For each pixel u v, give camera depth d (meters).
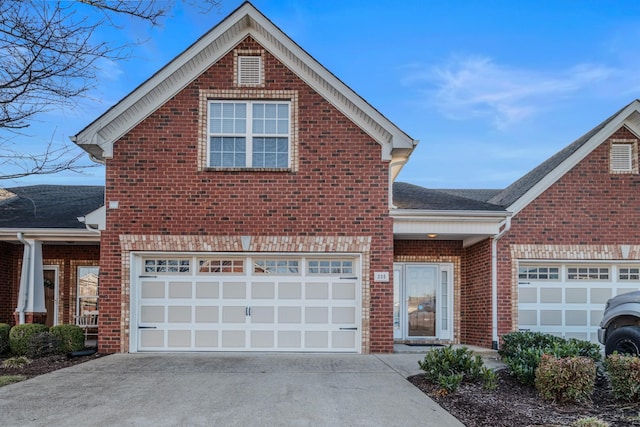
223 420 6.51
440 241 14.69
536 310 13.15
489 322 12.89
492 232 12.65
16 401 7.46
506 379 8.81
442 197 14.15
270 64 12.48
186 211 12.08
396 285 14.66
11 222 13.67
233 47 12.48
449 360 8.50
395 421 6.51
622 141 13.23
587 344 9.39
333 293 12.34
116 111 11.95
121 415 6.73
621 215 13.13
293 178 12.26
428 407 7.17
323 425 6.33
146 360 10.91
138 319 12.11
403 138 12.20
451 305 14.57
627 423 6.52
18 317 13.07
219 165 12.36
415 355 11.75
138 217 12.02
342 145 12.35
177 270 12.28
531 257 12.92
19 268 15.16
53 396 7.76
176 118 12.25
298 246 12.11
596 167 13.20
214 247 12.04
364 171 12.31
